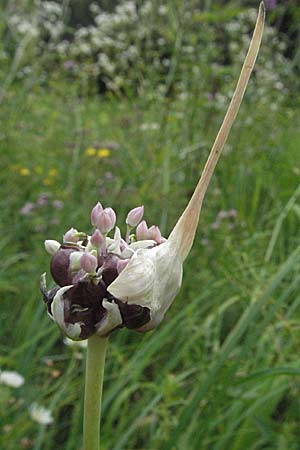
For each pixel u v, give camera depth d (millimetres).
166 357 559
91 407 198
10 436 428
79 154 895
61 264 193
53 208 799
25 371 496
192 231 193
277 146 910
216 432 472
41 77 1143
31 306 582
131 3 1129
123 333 561
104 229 194
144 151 870
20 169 883
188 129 816
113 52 1186
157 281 186
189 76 880
